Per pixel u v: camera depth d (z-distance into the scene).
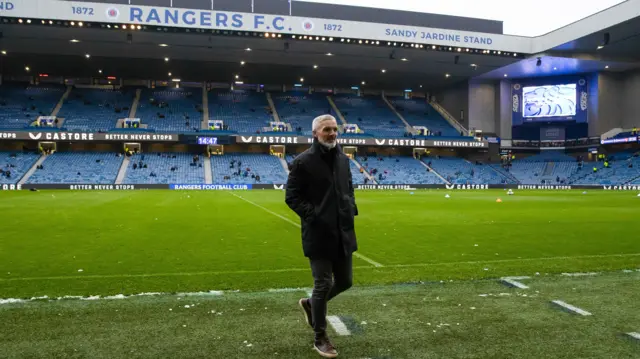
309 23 36.44
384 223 12.86
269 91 56.81
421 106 58.09
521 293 4.87
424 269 6.20
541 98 50.62
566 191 38.91
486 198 26.86
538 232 10.70
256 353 3.22
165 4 39.84
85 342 3.42
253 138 45.53
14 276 5.80
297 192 3.33
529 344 3.40
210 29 34.84
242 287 5.16
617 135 46.03
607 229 11.24
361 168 46.88
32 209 17.17
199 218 14.02
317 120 3.34
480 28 46.31
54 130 41.31
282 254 7.62
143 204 20.23
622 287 5.12
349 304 4.43
